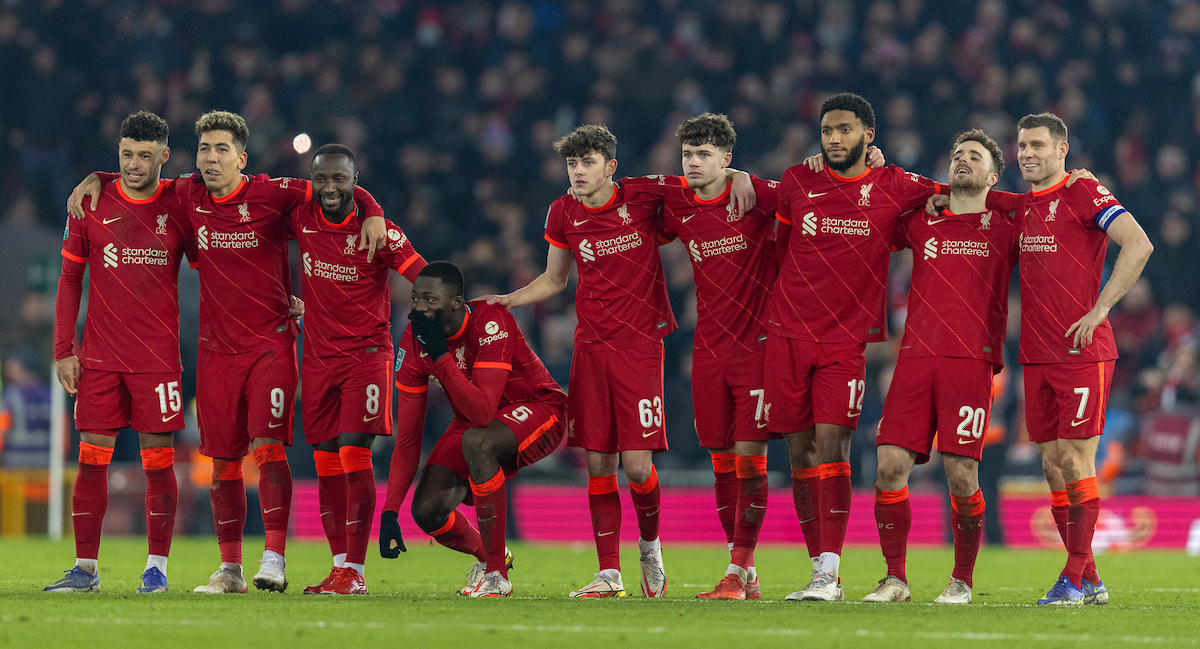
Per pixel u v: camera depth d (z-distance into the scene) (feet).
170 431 85.25
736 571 85.51
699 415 88.12
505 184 243.19
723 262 85.81
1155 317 210.79
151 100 240.32
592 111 244.63
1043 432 83.46
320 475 87.71
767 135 241.14
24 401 179.52
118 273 84.69
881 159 83.71
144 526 179.22
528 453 84.84
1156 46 269.44
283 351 86.22
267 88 247.70
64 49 252.42
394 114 250.16
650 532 88.74
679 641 57.26
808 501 85.25
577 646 55.67
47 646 54.44
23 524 177.68
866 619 66.49
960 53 255.50
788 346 83.25
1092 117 252.83
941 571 122.52
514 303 86.69
